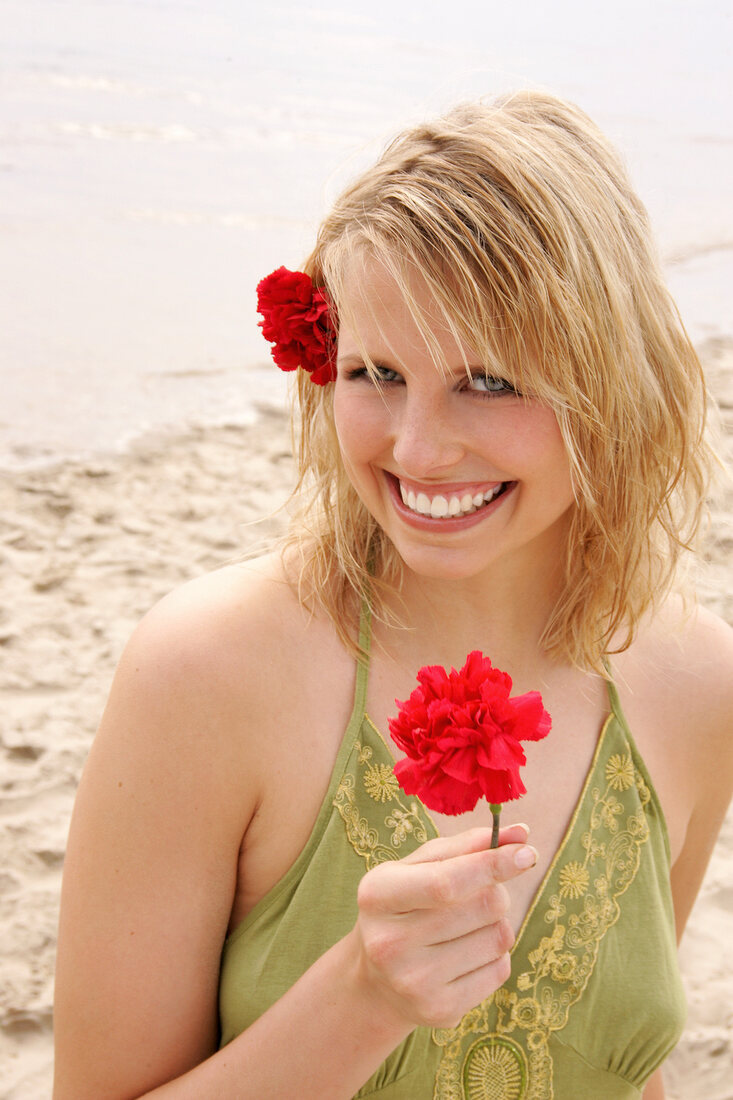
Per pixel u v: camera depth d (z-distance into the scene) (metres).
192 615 1.49
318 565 1.58
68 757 4.12
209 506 5.98
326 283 1.54
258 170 13.71
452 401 1.34
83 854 1.46
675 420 1.56
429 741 1.10
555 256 1.32
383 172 1.36
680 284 10.50
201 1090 1.36
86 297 9.05
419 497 1.40
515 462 1.36
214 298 9.34
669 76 24.53
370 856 1.52
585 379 1.37
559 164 1.36
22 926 3.42
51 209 11.35
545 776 1.62
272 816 1.51
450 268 1.29
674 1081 3.10
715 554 5.56
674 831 1.75
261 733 1.48
